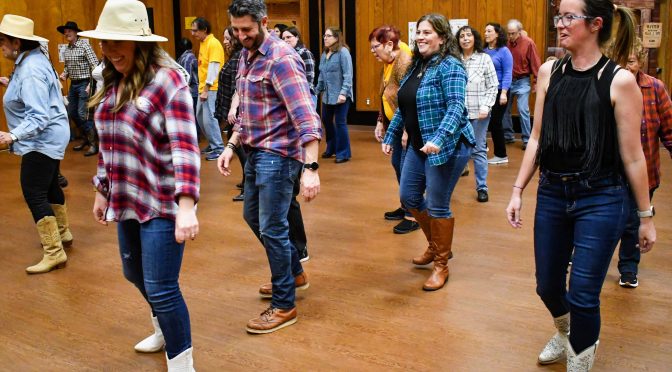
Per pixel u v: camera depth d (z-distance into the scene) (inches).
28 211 229.8
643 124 131.7
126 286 158.6
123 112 96.8
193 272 165.8
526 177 104.3
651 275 155.8
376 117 400.8
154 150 97.6
